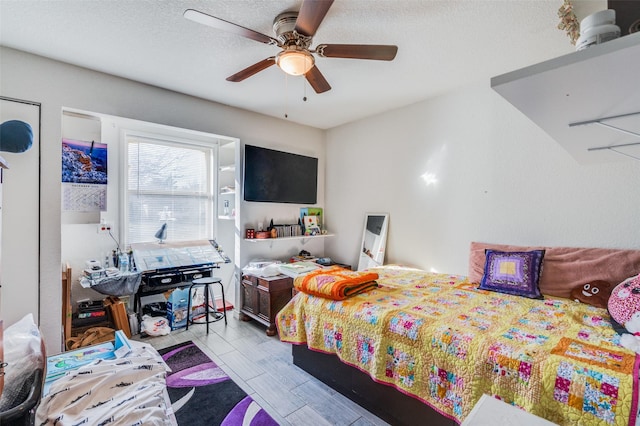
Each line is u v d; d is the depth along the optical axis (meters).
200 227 3.97
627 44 0.46
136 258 3.17
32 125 2.24
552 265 2.22
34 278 2.24
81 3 1.69
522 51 2.20
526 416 0.66
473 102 2.81
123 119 2.69
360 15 1.79
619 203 2.10
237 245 3.58
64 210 2.87
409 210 3.37
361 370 1.83
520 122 2.54
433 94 3.05
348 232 4.06
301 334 2.22
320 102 3.27
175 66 2.45
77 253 3.10
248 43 2.11
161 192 3.66
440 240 3.10
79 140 2.94
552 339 1.43
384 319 1.75
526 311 1.83
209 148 4.01
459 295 2.17
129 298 3.31
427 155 3.19
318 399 2.00
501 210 2.65
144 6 1.72
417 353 1.57
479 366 1.35
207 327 3.11
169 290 3.44
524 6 1.71
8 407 0.92
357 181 3.94
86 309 2.91
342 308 1.98
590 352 1.28
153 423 0.97
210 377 2.26
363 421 1.79
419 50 2.19
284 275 3.24
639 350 1.26
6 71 2.15
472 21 1.85
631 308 1.50
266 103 3.29
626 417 1.01
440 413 1.47
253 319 3.49
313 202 4.23
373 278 2.36
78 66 2.44
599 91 0.63
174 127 2.95
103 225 3.21
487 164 2.73
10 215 2.15
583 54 0.50
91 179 3.01
